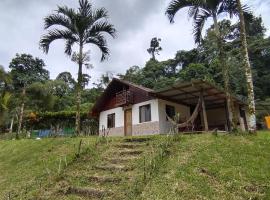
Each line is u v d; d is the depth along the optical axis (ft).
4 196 29.45
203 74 140.05
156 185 24.79
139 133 70.90
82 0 60.18
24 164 40.19
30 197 27.48
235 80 130.93
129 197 23.52
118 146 40.01
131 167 30.19
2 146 57.21
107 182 27.84
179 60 194.29
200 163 28.48
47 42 58.29
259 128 94.07
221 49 46.80
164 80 167.94
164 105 69.92
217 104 76.89
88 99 178.70
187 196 22.33
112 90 84.28
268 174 24.79
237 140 34.60
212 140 35.68
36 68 200.95
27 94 97.35
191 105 78.79
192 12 48.42
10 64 193.26
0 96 83.71
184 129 68.74
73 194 26.81
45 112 113.19
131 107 75.72
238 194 21.98
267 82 142.00
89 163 34.53
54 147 45.24
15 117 112.27
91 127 98.94
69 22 59.16
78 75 57.93
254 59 159.12
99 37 60.70
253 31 173.06
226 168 26.84
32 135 91.56
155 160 30.48
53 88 114.11
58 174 31.78
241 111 83.76
